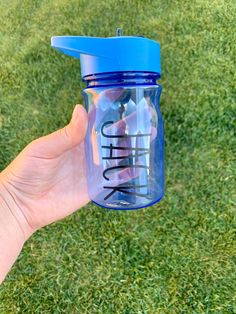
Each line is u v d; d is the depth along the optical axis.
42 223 0.28
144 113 0.24
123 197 0.25
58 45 0.20
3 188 0.27
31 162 0.26
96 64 0.20
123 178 0.24
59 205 0.28
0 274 0.27
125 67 0.20
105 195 0.25
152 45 0.21
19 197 0.27
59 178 0.27
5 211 0.27
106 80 0.21
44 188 0.27
